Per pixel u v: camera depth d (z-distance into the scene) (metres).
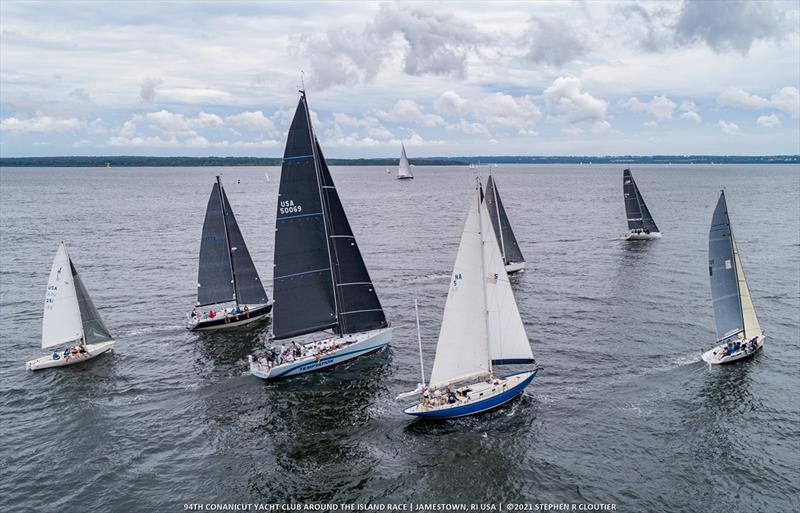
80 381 44.94
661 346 49.16
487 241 38.38
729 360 45.06
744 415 37.03
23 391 43.03
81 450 34.69
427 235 113.75
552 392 41.06
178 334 56.22
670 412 37.62
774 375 42.78
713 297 46.03
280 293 47.88
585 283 71.31
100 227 127.56
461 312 38.62
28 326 58.22
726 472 31.05
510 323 39.91
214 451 34.66
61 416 39.12
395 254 93.31
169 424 38.03
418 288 71.50
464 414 38.12
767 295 64.06
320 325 49.75
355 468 32.69
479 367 40.06
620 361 46.12
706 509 28.14
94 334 50.38
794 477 30.44
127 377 45.81
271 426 37.75
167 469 32.75
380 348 50.94
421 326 57.56
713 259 45.38
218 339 54.81
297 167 46.50
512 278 74.62
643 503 28.77
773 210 151.00
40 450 34.69
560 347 49.50
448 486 30.78
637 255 88.62
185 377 45.88
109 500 29.89
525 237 109.06
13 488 30.86
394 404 40.66
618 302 62.53
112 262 88.69
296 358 46.47
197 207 178.12
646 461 32.28
